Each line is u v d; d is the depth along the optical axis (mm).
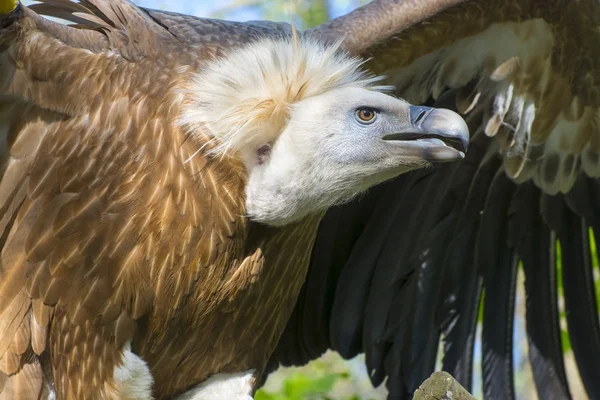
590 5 13547
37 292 11141
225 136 10938
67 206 11062
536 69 13891
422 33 13359
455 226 15008
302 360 14938
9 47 10883
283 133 10961
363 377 20781
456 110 14273
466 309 15016
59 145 11094
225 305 11523
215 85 11102
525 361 21125
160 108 11102
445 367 14898
